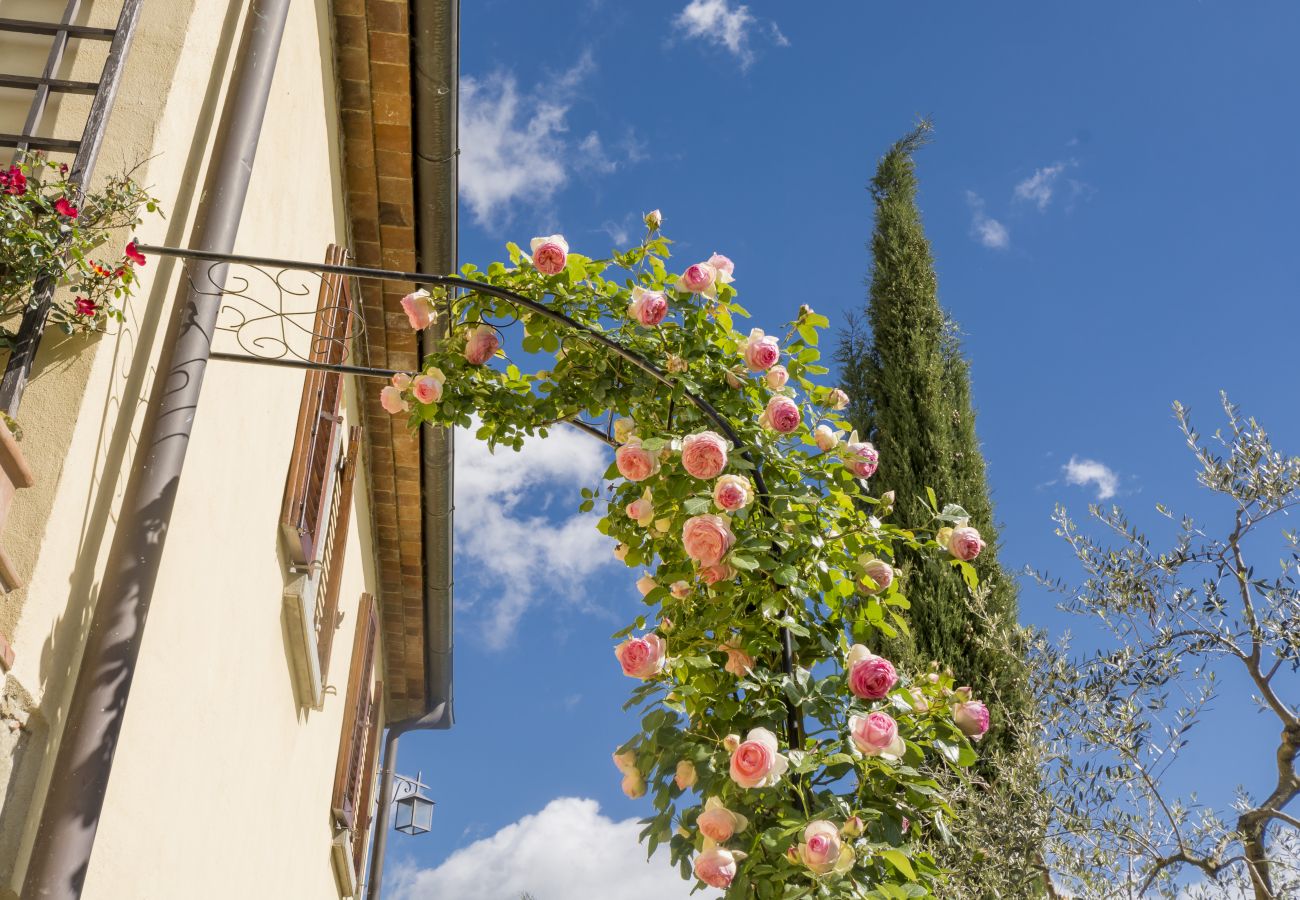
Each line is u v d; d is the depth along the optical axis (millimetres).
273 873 4984
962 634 3996
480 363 3227
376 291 6047
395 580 7824
